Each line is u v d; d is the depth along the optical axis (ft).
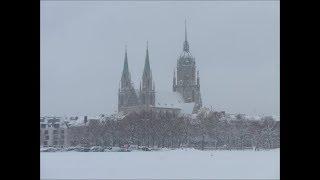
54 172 197.88
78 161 320.29
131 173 211.82
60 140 641.40
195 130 620.49
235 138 602.85
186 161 323.98
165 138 616.80
